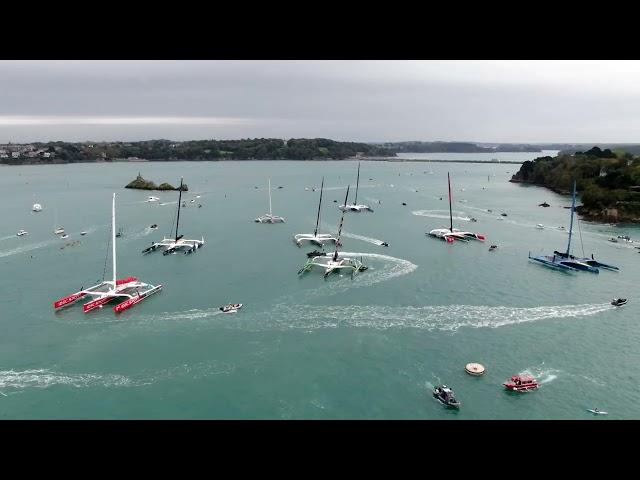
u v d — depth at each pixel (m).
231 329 106.00
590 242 194.62
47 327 107.31
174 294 127.44
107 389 83.94
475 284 136.88
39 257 164.75
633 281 141.88
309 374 88.25
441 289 132.12
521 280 141.38
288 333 104.12
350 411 77.62
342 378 87.00
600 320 111.81
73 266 154.12
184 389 83.81
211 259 164.12
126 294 123.44
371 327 106.94
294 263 158.50
